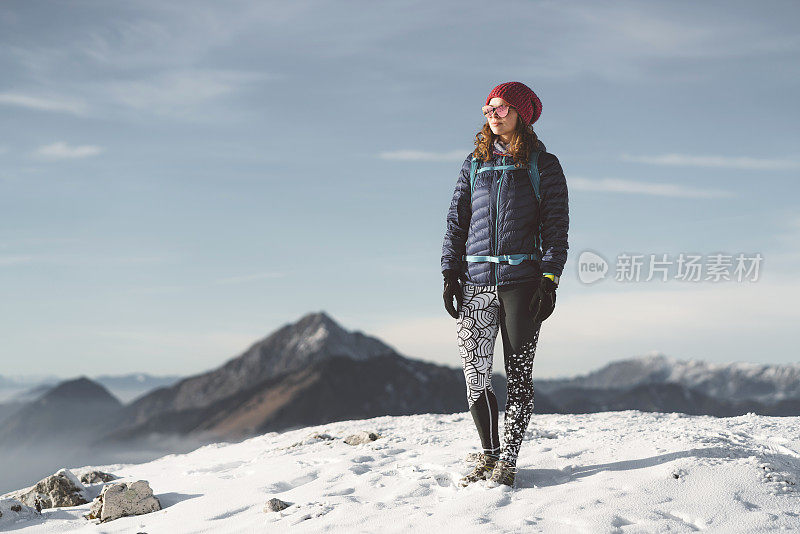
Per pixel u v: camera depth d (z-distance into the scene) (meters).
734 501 3.14
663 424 5.91
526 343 3.53
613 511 3.04
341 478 4.30
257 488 4.32
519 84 3.62
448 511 3.22
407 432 6.49
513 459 3.57
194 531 3.62
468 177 3.75
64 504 4.84
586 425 6.06
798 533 2.79
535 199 3.56
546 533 2.86
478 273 3.59
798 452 4.39
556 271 3.44
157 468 6.44
